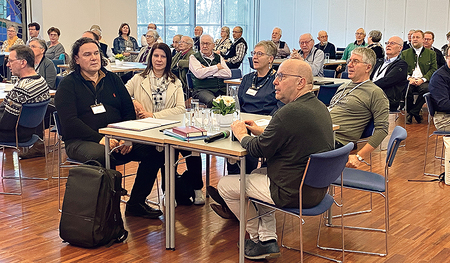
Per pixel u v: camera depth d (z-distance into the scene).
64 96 3.51
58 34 8.35
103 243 3.04
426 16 10.80
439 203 3.95
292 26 13.20
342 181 2.88
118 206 3.10
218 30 13.50
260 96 4.21
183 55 7.55
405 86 5.94
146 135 2.98
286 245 3.12
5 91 4.65
